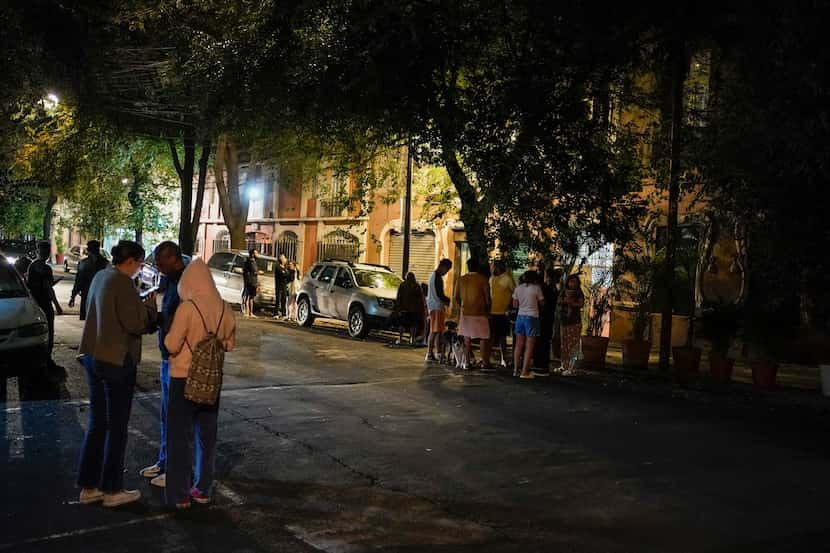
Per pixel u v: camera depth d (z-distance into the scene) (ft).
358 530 18.39
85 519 18.37
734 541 18.29
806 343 50.08
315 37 47.44
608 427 30.73
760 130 33.04
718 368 42.78
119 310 18.93
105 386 19.19
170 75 58.95
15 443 24.77
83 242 175.01
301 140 64.64
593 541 18.13
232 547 16.97
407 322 56.18
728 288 53.88
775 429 31.65
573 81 43.01
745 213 38.63
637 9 38.99
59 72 47.29
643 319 48.29
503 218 46.14
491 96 43.75
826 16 30.68
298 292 68.80
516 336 43.93
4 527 17.60
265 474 22.66
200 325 19.20
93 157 90.33
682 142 45.32
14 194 94.68
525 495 21.56
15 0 41.39
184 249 90.38
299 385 37.14
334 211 101.86
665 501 21.30
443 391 37.52
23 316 33.53
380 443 26.73
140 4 52.01
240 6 53.31
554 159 43.16
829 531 19.11
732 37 39.04
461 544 17.69
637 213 46.01
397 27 41.83
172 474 19.17
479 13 42.63
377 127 50.98
